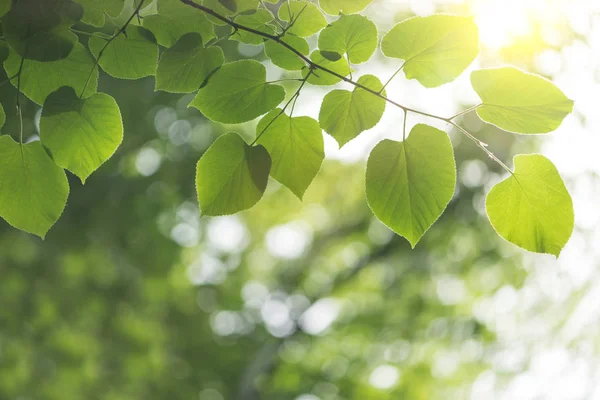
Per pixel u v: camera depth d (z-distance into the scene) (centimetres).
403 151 116
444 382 952
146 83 737
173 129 845
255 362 1000
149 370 847
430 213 115
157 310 903
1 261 774
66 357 778
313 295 1091
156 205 846
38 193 125
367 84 122
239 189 122
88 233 811
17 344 761
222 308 1141
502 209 119
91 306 816
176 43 121
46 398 766
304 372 979
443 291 991
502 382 779
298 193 126
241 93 125
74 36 120
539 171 116
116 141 123
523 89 111
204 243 1070
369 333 988
